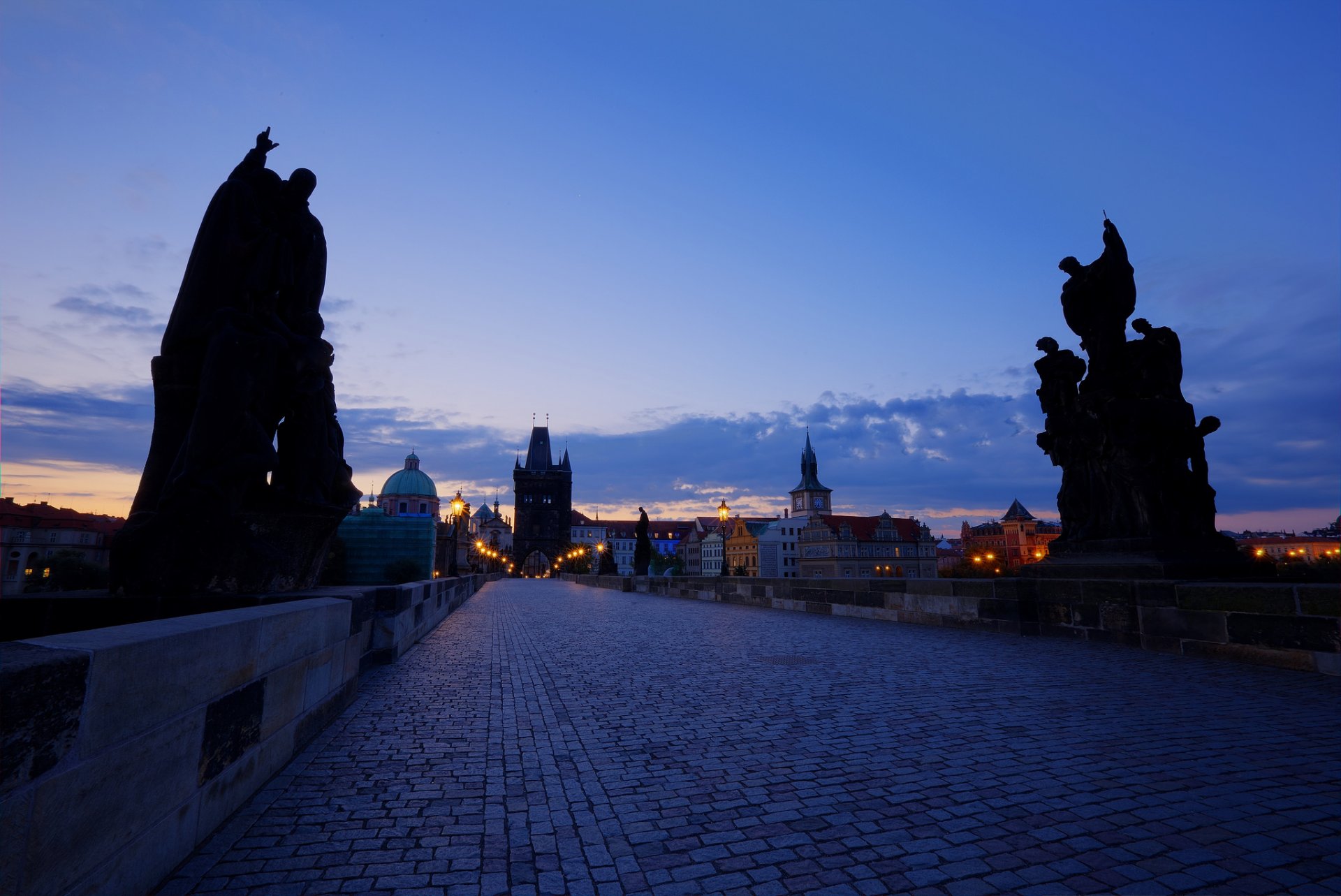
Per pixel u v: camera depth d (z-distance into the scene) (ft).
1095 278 39.81
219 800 11.84
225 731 12.10
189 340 24.49
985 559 475.72
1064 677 25.73
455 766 15.42
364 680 27.22
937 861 10.46
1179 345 38.06
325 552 27.84
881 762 15.44
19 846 6.70
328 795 13.48
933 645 36.35
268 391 23.73
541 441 566.36
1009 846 10.97
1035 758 15.48
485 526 611.88
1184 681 24.40
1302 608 26.03
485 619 60.18
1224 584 28.99
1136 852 10.67
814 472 572.10
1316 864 10.17
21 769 6.78
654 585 117.91
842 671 28.14
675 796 13.44
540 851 10.94
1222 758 15.35
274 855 10.69
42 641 8.72
